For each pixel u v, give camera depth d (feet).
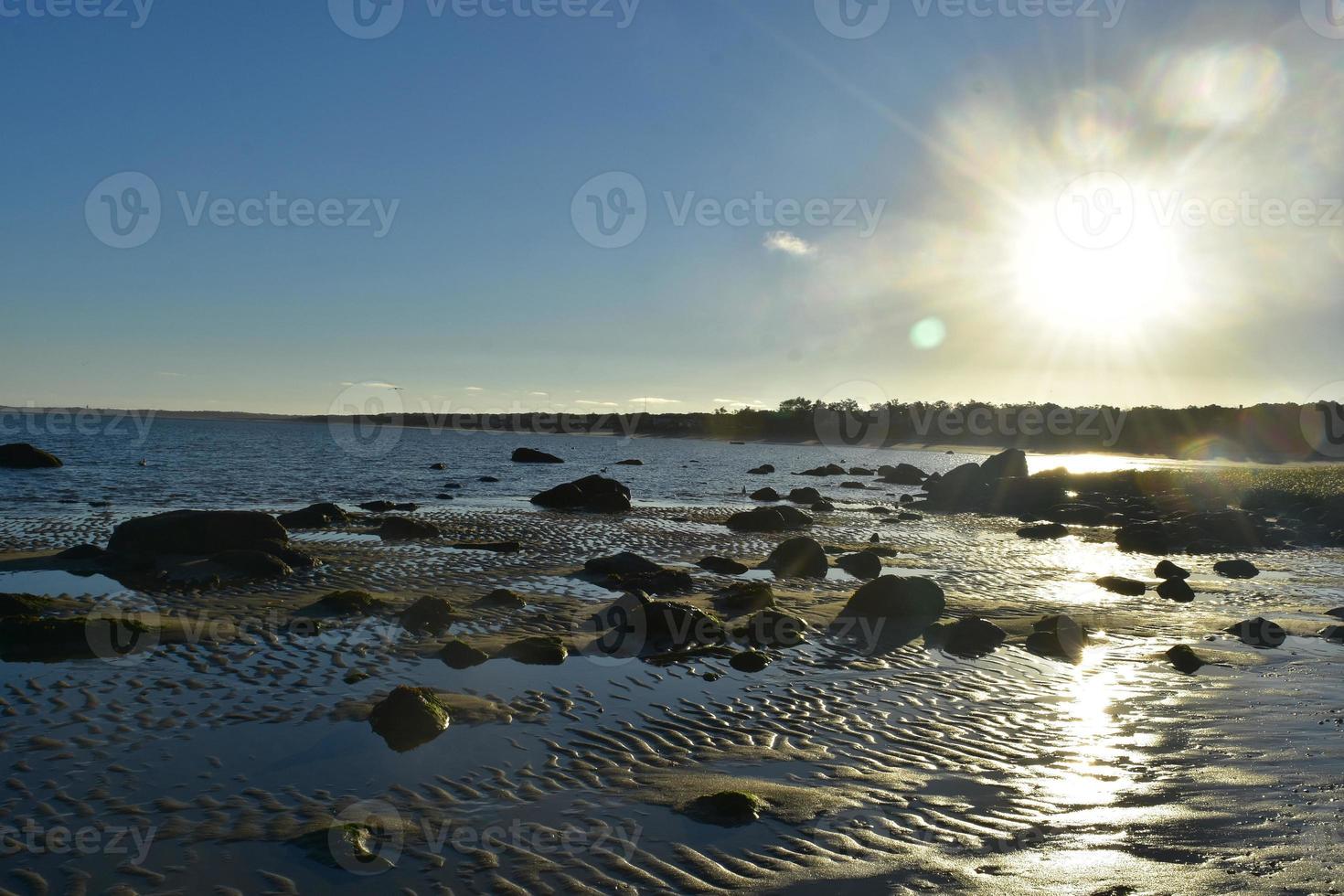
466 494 66.33
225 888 11.28
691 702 18.51
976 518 59.11
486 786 14.51
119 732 16.11
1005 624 25.04
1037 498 65.46
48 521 42.52
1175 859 12.01
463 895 11.23
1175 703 18.78
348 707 17.57
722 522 51.13
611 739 16.53
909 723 17.60
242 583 28.32
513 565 33.22
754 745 16.43
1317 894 10.82
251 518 34.37
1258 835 12.75
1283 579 34.96
